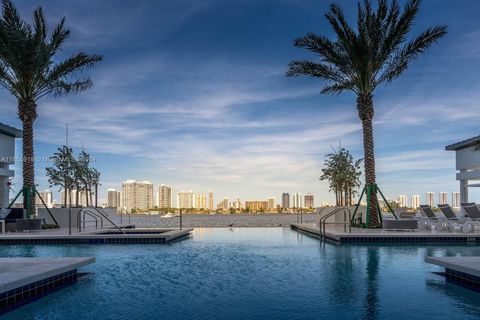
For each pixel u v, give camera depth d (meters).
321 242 14.73
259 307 5.75
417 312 5.43
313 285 7.13
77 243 14.38
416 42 17.11
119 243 14.45
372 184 18.55
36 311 5.58
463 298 6.16
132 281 7.61
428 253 11.27
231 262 9.85
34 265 7.16
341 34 17.50
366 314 5.36
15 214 18.55
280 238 16.59
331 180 36.94
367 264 9.37
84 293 6.64
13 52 17.95
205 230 21.92
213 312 5.52
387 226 15.70
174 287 7.08
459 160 27.20
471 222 15.91
